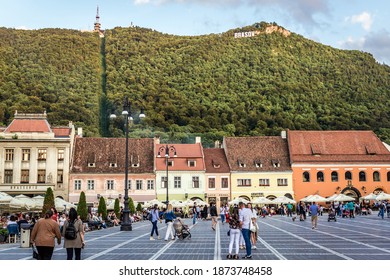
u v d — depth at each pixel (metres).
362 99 145.12
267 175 83.38
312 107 137.88
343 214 61.31
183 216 73.19
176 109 133.38
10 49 155.75
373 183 84.38
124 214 39.62
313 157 85.44
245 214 19.25
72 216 16.41
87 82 156.00
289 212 71.69
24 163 76.38
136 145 84.44
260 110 135.12
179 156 82.75
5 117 117.00
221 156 86.38
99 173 78.75
